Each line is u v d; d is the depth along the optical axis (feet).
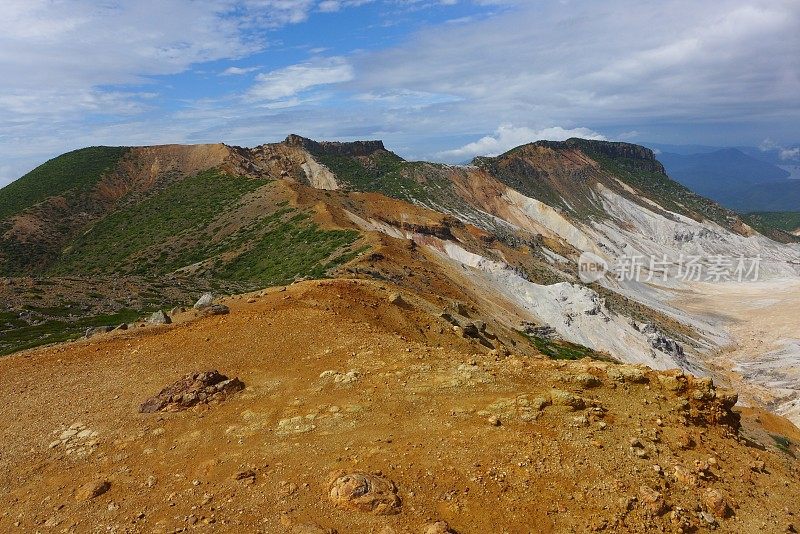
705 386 54.44
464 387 55.01
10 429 55.36
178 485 41.93
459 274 266.57
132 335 80.38
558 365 60.59
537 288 310.04
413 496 37.42
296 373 62.75
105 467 46.26
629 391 54.24
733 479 43.55
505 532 34.24
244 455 45.14
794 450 104.37
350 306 90.74
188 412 55.01
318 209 309.83
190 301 160.56
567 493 37.81
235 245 297.74
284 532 34.65
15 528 38.70
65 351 75.87
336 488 37.52
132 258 319.47
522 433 44.86
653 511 36.63
